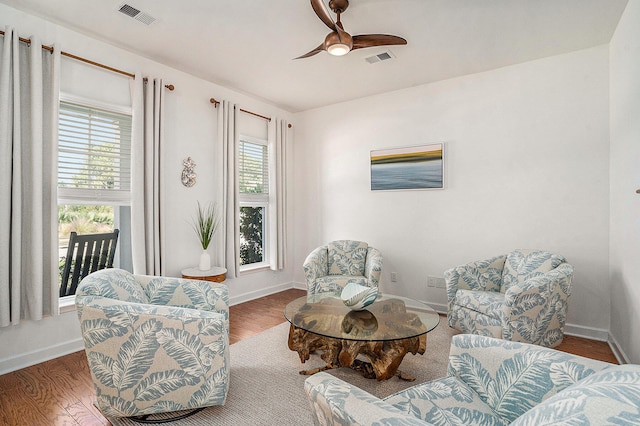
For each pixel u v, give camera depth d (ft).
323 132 15.20
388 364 6.61
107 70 9.53
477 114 11.54
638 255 7.03
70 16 8.22
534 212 10.60
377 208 13.69
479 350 4.22
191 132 11.76
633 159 7.33
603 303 9.62
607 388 2.27
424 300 12.60
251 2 7.68
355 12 7.97
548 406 2.40
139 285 7.33
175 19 8.38
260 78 12.03
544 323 8.23
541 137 10.48
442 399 3.86
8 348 7.70
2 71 7.49
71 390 6.89
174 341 5.66
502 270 10.27
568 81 10.07
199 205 12.01
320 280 11.69
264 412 6.08
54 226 8.19
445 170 12.14
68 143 8.95
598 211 9.67
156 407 5.73
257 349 8.86
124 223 10.30
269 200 14.98
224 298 7.49
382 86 12.78
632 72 7.36
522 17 8.18
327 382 3.35
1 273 7.41
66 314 8.64
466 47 9.72
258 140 14.58
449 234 12.10
